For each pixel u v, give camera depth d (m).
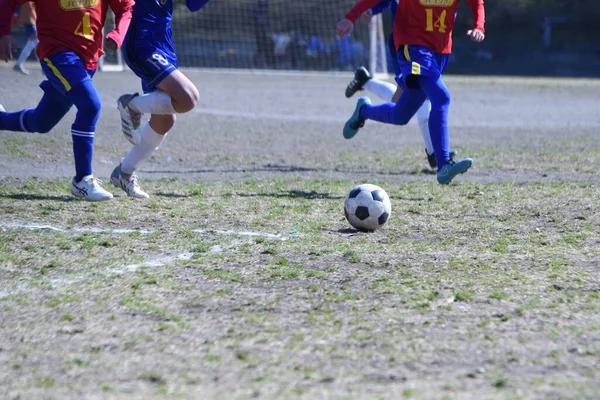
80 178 24.70
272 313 14.55
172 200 25.95
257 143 42.75
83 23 23.55
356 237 21.19
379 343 12.94
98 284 16.33
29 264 17.80
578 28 126.62
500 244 20.45
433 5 26.86
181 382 11.27
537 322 14.12
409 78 27.44
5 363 12.06
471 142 44.81
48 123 25.02
